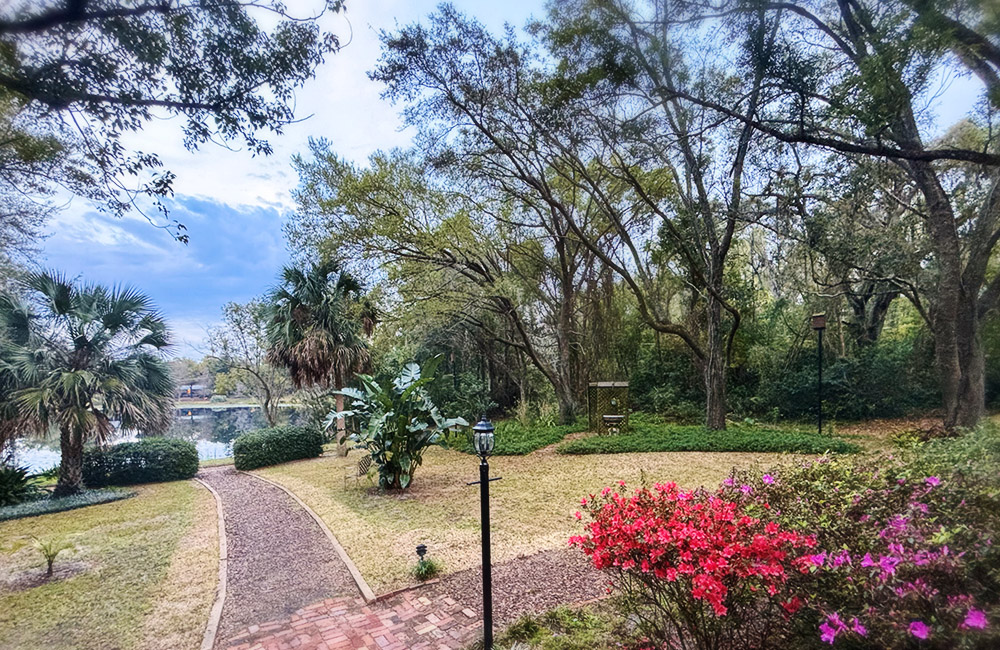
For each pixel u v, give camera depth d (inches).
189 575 165.9
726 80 232.5
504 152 397.1
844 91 160.6
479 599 135.7
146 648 118.9
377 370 563.2
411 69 336.8
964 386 231.8
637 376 600.1
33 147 94.3
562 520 206.1
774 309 534.9
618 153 356.8
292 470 399.9
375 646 115.3
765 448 338.3
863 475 102.0
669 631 96.8
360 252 435.8
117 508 284.2
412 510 236.8
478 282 481.1
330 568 166.6
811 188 362.6
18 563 185.3
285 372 561.9
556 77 314.8
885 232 376.8
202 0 100.3
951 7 129.8
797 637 79.1
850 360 473.4
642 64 266.2
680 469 295.7
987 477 80.4
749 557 73.0
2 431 285.1
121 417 323.0
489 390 636.1
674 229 408.5
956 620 58.9
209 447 701.3
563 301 516.1
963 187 286.5
